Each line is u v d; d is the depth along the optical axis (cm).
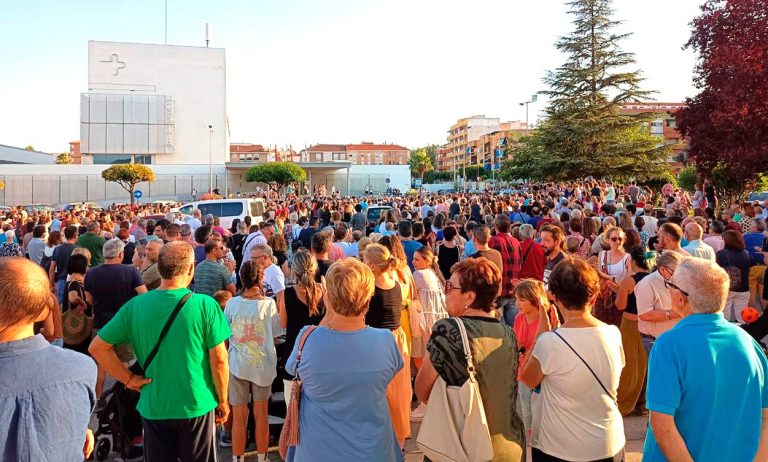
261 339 462
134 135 6725
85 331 584
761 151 1555
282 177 5622
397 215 1320
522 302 413
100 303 588
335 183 6594
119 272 595
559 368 298
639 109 7412
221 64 7244
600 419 298
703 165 1898
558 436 299
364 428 295
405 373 431
